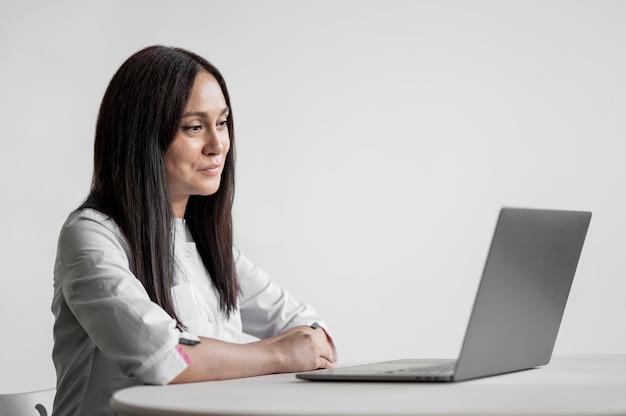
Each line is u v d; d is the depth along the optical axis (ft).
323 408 3.59
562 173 13.55
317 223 13.89
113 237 6.47
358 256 13.85
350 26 13.84
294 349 6.07
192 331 6.86
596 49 13.46
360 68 13.84
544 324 5.53
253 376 5.79
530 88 13.60
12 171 13.51
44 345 13.35
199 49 13.85
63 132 13.52
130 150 6.66
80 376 6.43
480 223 13.71
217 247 7.33
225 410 3.61
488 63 13.67
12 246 13.43
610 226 13.43
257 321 7.98
